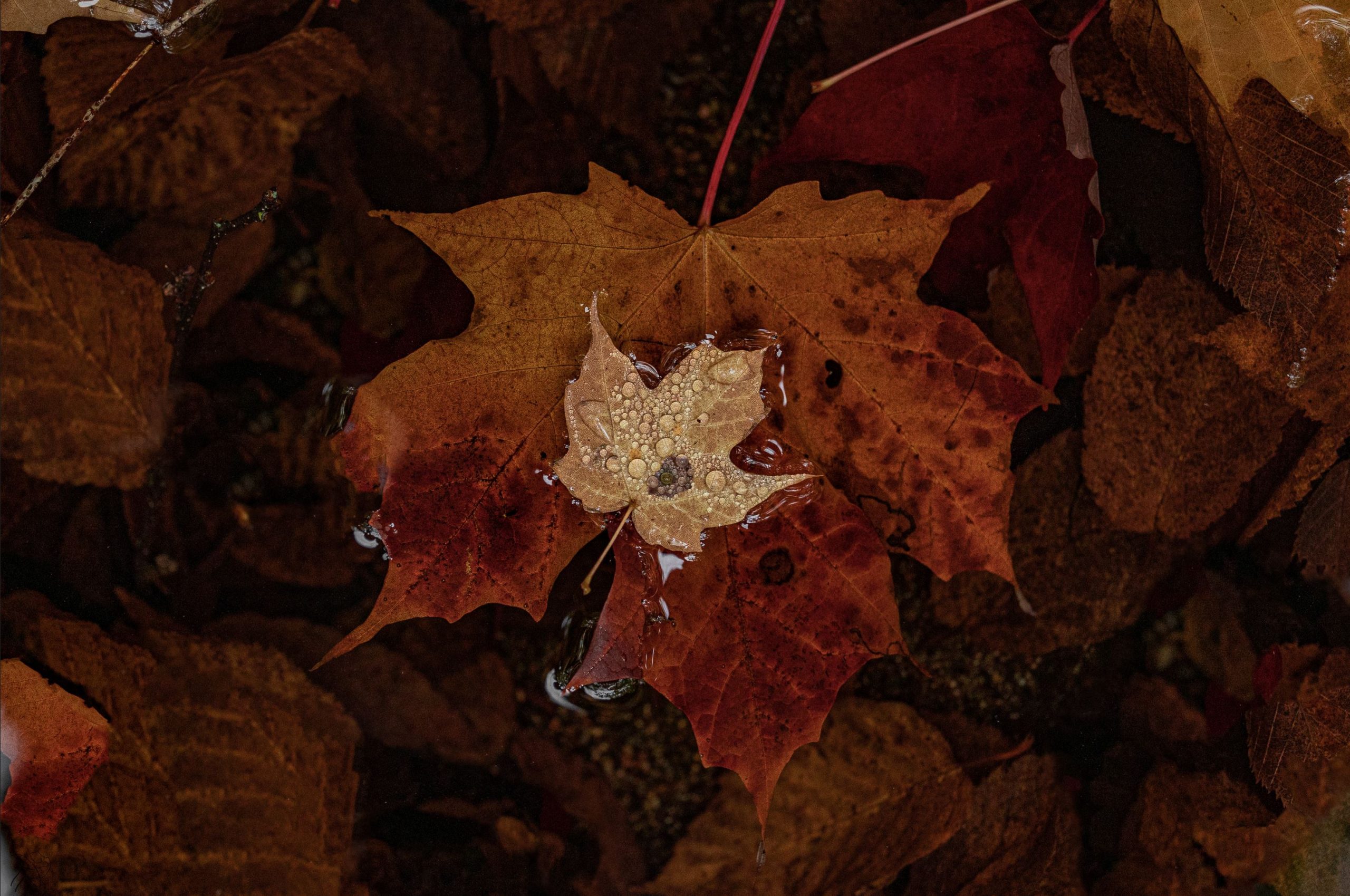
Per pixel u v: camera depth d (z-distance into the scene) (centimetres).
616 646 57
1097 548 63
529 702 63
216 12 60
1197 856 62
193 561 62
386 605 56
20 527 61
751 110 62
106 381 61
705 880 62
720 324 58
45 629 60
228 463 62
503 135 62
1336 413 60
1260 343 61
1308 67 58
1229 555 63
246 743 61
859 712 63
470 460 57
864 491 58
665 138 62
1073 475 62
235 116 62
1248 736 62
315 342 62
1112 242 62
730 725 57
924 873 62
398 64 62
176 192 62
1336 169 58
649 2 62
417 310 62
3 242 60
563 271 57
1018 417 57
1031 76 59
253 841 61
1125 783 63
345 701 62
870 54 62
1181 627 63
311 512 62
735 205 62
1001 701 63
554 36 62
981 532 58
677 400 57
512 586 57
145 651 61
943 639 63
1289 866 61
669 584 57
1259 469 62
